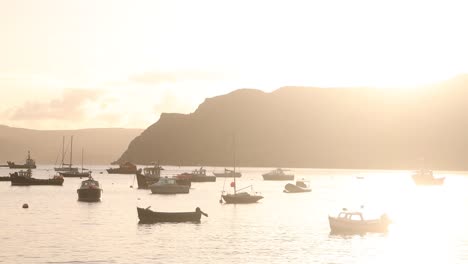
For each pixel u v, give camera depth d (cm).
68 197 19625
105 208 15388
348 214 10906
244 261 7738
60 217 12962
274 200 19312
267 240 9544
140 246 8806
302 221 12406
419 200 19988
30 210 14688
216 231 10562
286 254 8294
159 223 11669
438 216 14025
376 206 17188
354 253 8469
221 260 7788
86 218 12725
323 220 12606
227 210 15062
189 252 8344
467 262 7931
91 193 17762
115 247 8700
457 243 9450
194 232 10388
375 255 8350
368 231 10606
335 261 7869
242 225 11538
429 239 9875
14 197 19562
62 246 8738
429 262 7919
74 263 7475
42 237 9638
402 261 7969
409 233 10625
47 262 7525
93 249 8512
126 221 12081
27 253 8138
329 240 9631
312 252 8500
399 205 17662
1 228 10862
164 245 8925
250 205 16838
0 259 7694
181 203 17388
